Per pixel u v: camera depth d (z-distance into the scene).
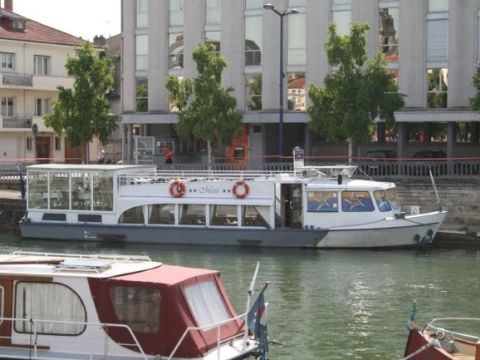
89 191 34.84
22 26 60.78
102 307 13.71
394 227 32.03
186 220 33.88
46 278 13.92
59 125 47.12
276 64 45.97
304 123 46.22
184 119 42.84
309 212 32.53
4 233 38.41
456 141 44.22
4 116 57.94
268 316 21.17
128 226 34.16
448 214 35.47
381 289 24.52
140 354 13.47
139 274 14.12
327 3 44.84
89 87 46.75
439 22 43.16
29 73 60.00
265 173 35.50
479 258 30.16
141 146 48.59
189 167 43.84
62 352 13.73
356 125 38.16
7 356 13.83
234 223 33.41
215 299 14.55
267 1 46.12
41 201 35.47
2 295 14.08
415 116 42.81
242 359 13.88
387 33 44.03
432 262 29.27
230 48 46.97
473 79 39.06
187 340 13.39
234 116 42.47
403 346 18.45
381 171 39.28
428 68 43.34
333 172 33.88
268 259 30.00
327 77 39.25
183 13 48.34
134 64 49.97
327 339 19.03
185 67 48.34
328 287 24.81
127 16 49.97
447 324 20.59
